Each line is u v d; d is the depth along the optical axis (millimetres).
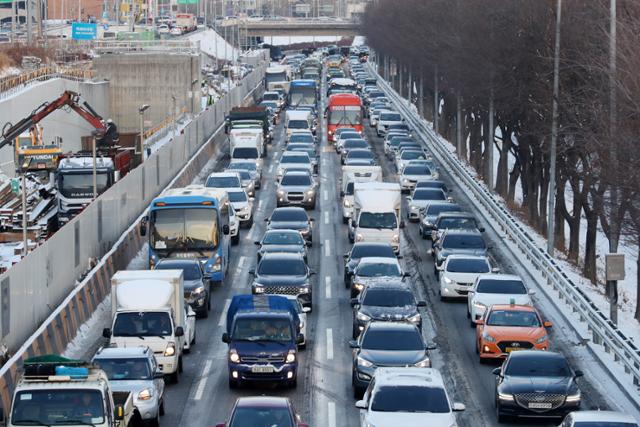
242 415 44062
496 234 116312
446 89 199125
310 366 67688
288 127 196000
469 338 75250
